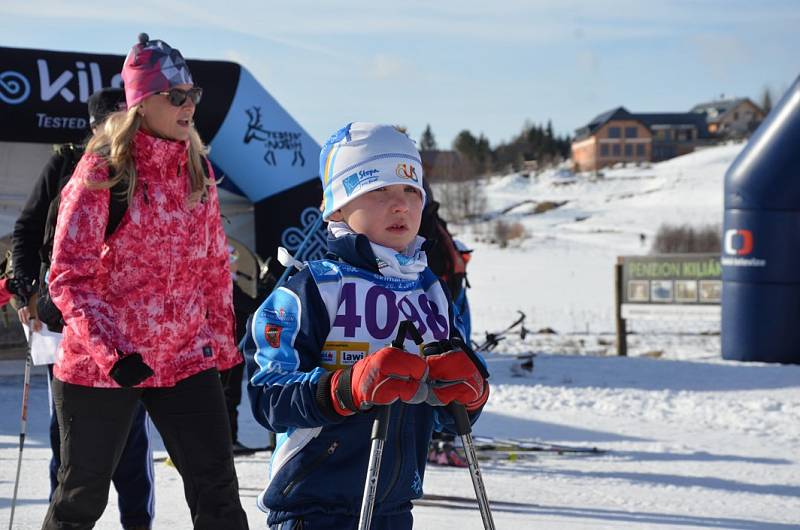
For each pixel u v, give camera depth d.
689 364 14.80
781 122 15.75
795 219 15.77
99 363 3.42
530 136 181.88
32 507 5.44
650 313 17.16
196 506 3.72
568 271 45.34
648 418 10.30
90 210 3.53
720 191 99.44
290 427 2.92
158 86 3.65
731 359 16.27
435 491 6.33
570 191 114.62
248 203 13.66
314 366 2.94
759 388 12.60
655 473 7.32
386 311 2.98
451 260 6.73
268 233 13.34
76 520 3.64
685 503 6.26
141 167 3.65
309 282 2.95
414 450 3.01
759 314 15.90
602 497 6.35
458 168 114.31
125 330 3.62
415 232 3.14
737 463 7.81
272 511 3.03
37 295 4.43
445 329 3.13
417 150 3.17
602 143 154.88
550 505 6.01
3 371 11.81
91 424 3.61
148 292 3.65
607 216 86.00
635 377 13.37
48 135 12.06
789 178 15.73
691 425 9.90
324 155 3.22
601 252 58.41
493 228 77.38
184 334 3.74
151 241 3.65
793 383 13.05
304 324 2.91
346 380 2.75
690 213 85.94
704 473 7.36
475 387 2.86
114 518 5.20
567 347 18.27
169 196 3.69
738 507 6.19
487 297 32.75
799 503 6.38
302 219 13.42
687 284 16.94
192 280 3.78
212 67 13.16
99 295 3.59
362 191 3.04
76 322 3.46
